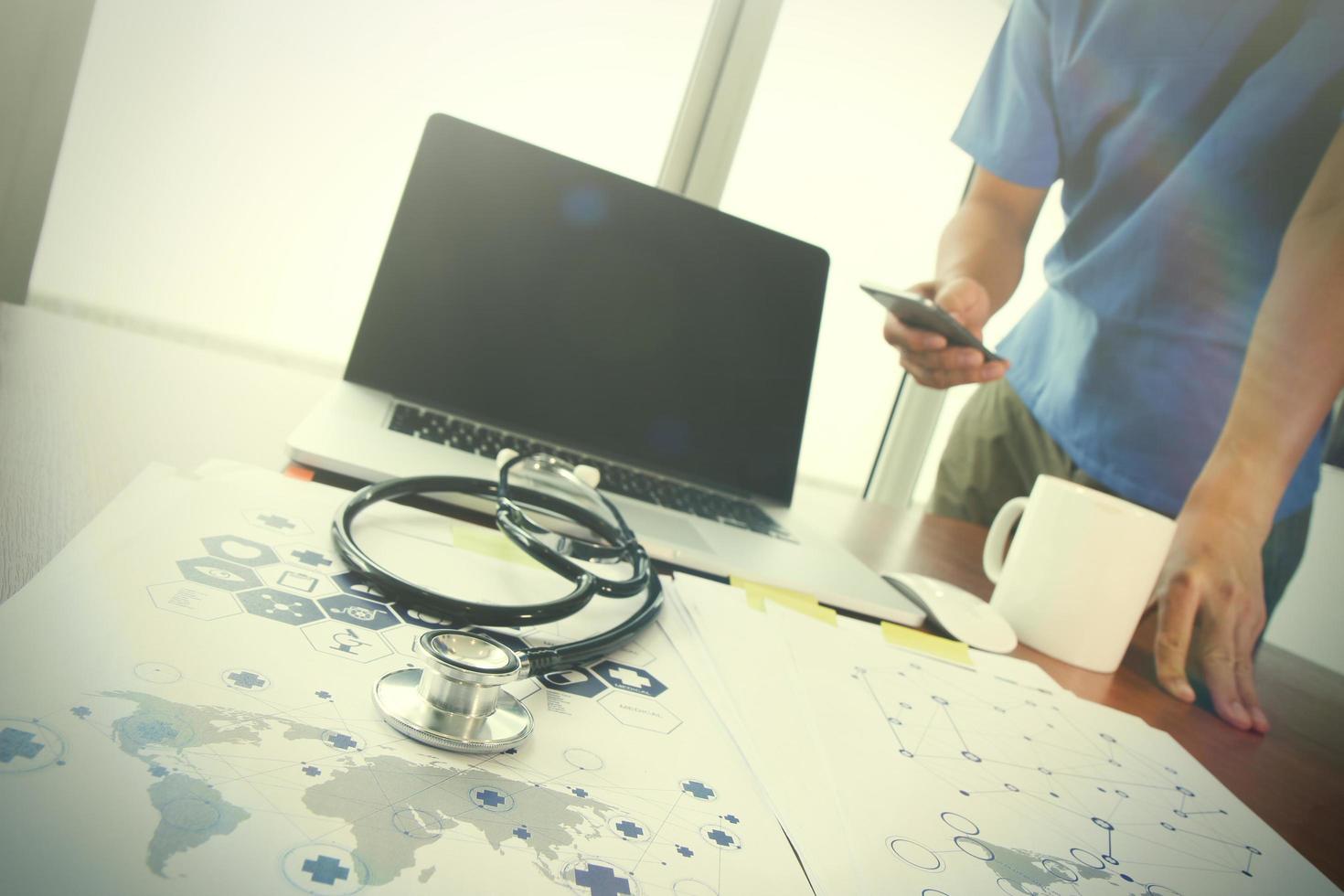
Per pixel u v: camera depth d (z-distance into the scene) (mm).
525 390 776
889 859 319
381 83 1871
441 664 296
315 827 232
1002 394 1710
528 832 261
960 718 487
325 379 886
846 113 1899
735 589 564
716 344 858
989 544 797
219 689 279
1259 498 995
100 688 259
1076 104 1599
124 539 357
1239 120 1470
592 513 556
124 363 683
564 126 1880
